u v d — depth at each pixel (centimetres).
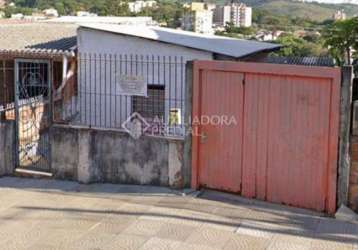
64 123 1135
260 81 792
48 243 677
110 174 920
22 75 1428
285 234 696
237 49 1369
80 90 1340
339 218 746
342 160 744
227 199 827
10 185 945
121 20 2231
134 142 892
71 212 789
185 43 1295
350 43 1579
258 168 811
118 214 773
